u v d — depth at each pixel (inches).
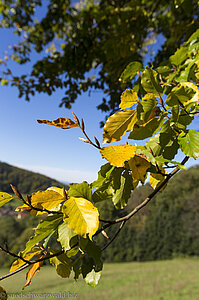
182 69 17.2
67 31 77.4
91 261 11.9
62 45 78.4
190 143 12.5
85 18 68.7
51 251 13.1
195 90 12.6
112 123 12.9
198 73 17.6
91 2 68.7
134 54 64.1
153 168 14.0
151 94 13.2
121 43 57.5
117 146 11.9
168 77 18.2
